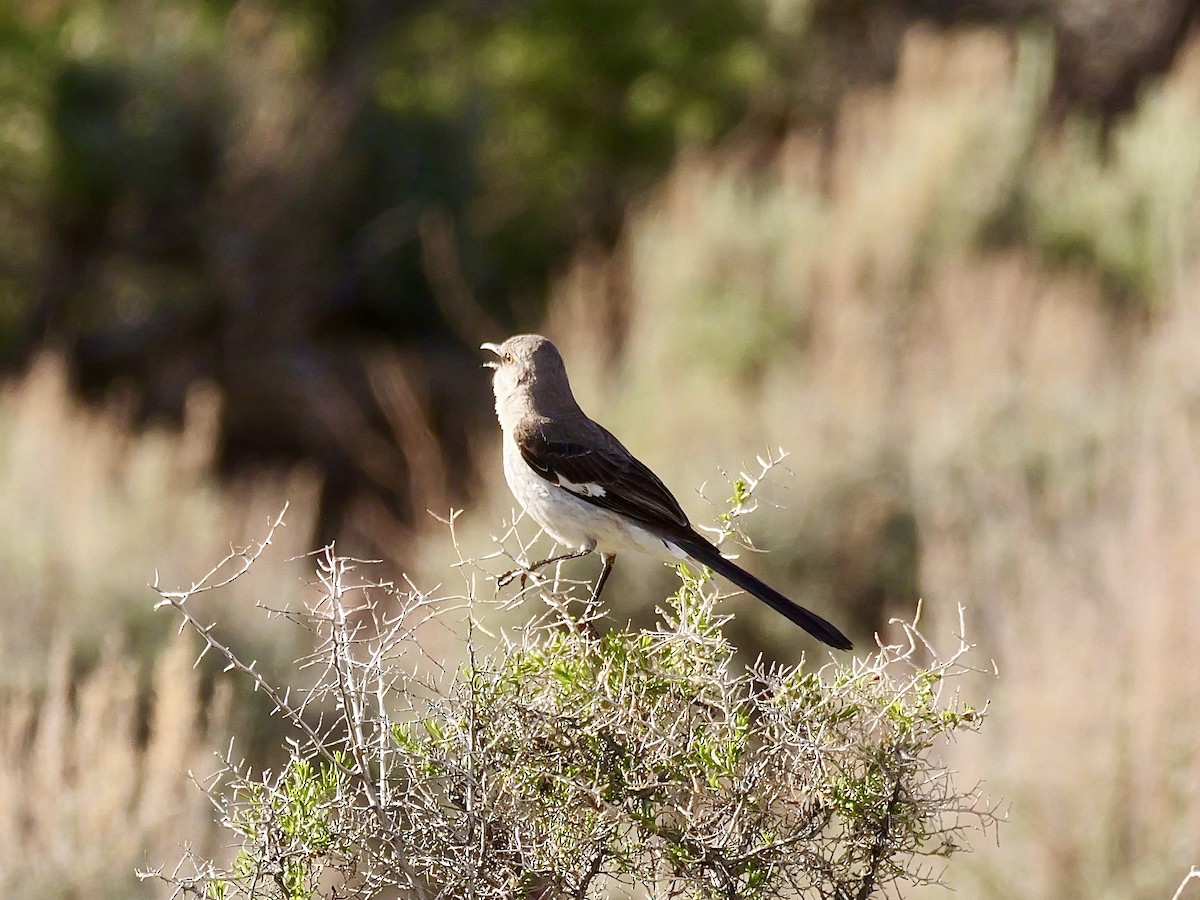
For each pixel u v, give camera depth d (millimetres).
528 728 4570
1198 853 8297
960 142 18641
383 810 4414
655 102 26469
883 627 12469
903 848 4523
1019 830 8594
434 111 24312
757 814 4473
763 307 17656
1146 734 8594
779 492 13195
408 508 18531
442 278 23203
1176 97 19062
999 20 29016
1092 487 12555
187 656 8875
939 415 13852
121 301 22484
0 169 22094
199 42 23578
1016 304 15836
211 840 8227
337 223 23328
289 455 20891
